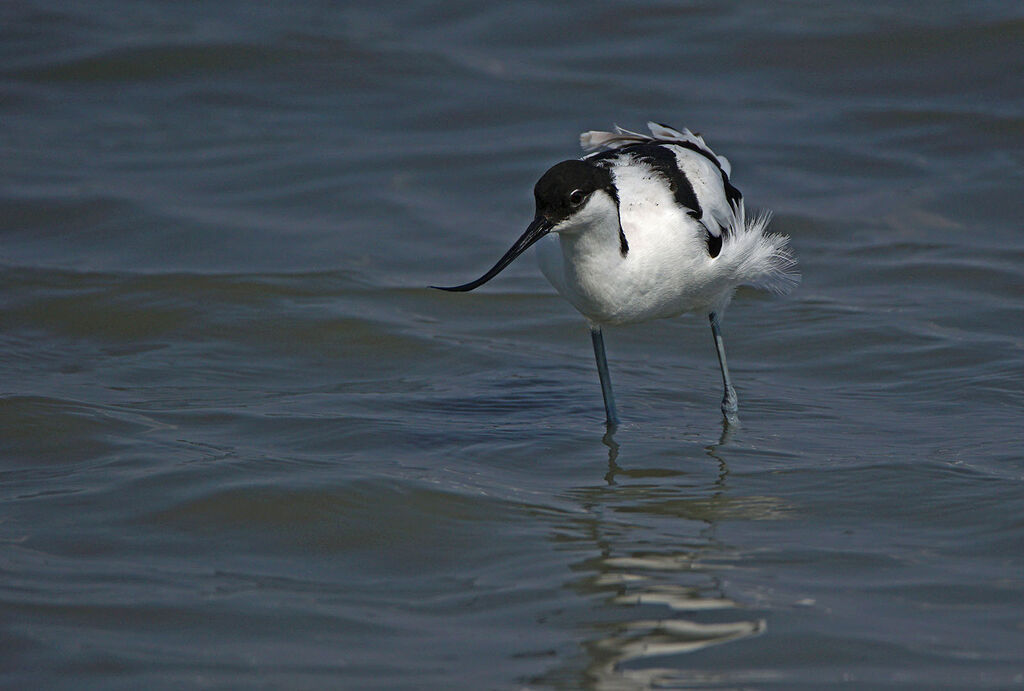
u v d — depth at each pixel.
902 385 11.02
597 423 10.48
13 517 8.46
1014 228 14.34
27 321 12.45
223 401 10.80
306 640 6.95
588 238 9.38
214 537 8.24
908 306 12.63
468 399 11.06
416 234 14.71
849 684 6.42
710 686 6.45
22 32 19.97
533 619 7.16
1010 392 10.63
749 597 7.34
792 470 9.30
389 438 10.03
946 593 7.34
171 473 9.12
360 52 19.44
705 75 18.56
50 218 14.80
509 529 8.39
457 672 6.61
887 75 18.20
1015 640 6.79
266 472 9.16
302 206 15.35
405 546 8.16
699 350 12.22
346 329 12.43
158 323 12.50
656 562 7.84
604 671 6.58
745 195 15.27
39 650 6.82
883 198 15.17
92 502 8.69
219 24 20.39
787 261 11.10
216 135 17.34
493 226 14.96
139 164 16.42
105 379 11.25
